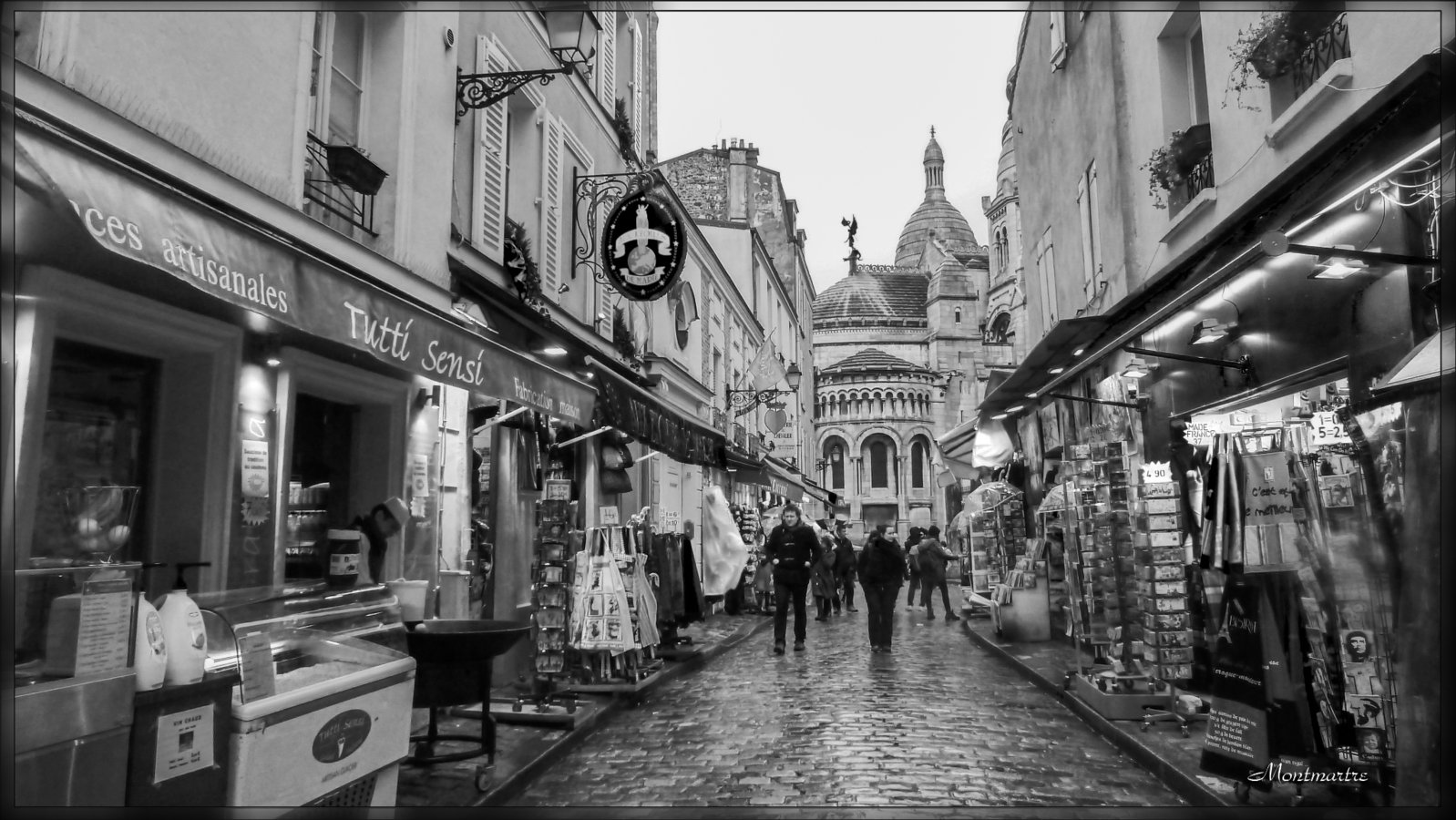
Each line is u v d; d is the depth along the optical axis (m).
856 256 82.00
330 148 5.87
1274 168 5.81
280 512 5.22
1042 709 6.92
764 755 5.55
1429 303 4.12
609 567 7.62
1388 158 4.33
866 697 7.55
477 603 7.53
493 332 7.25
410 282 6.64
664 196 14.64
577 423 6.42
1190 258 6.88
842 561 17.41
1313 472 4.42
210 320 4.70
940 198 86.75
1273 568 4.27
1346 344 4.84
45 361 3.69
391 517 6.28
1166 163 7.41
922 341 70.94
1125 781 4.86
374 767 3.88
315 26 6.15
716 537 13.47
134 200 2.80
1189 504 6.75
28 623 2.79
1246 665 4.25
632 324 13.58
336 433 6.36
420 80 7.04
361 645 4.20
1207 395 6.76
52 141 2.58
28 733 2.55
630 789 4.82
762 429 26.92
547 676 6.52
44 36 3.65
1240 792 4.13
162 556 4.57
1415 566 3.68
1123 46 8.80
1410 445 3.78
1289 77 5.87
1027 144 14.20
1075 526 7.27
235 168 4.85
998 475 14.34
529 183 9.62
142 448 4.57
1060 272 11.90
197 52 4.55
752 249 26.77
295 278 3.54
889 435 63.56
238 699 3.28
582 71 11.02
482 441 8.06
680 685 8.32
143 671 2.90
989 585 13.98
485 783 4.68
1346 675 4.12
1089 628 7.01
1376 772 3.96
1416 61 3.91
